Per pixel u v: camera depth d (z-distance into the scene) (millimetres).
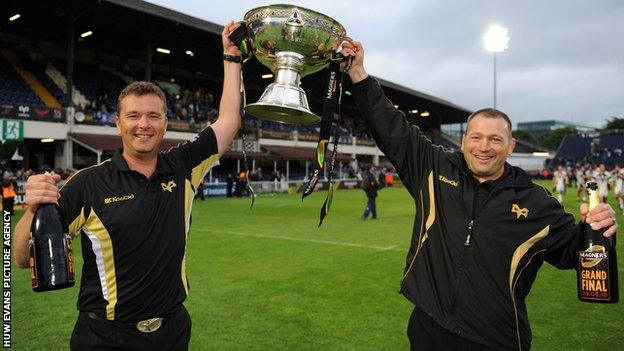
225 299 5598
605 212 2053
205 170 2670
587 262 2100
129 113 2271
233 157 30156
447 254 2377
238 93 2812
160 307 2281
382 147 2727
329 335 4449
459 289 2305
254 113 2709
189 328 2461
